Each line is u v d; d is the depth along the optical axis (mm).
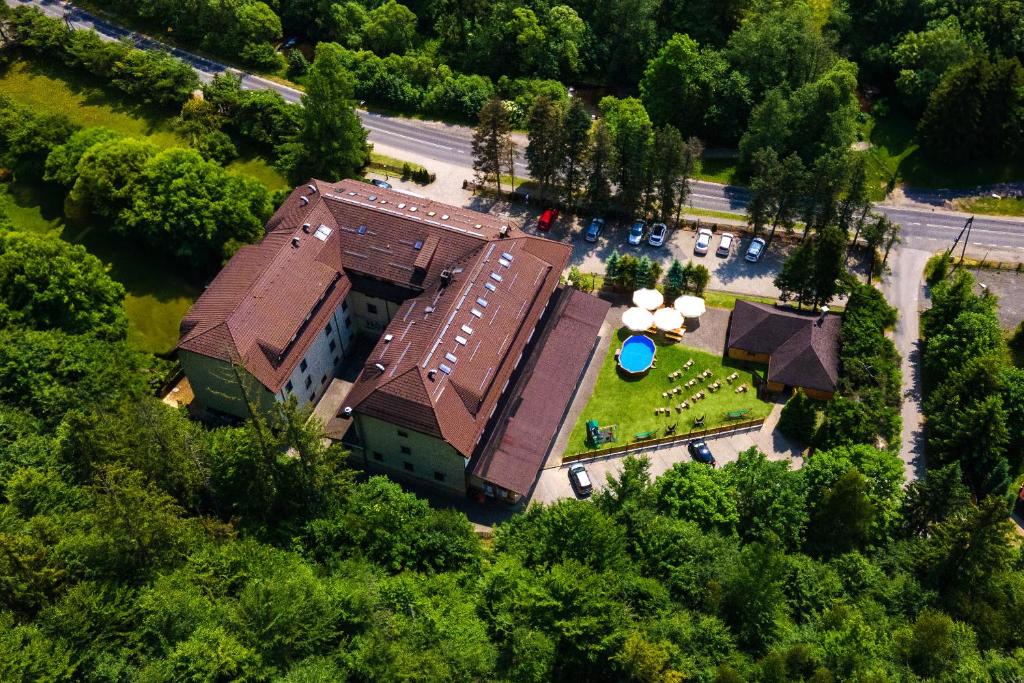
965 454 92562
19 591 62844
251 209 117000
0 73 148375
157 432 75500
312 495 77438
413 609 66500
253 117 135750
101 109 142625
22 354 88688
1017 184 134375
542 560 73125
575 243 122250
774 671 63156
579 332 102375
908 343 109562
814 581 75688
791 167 113812
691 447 96250
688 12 162125
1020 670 67375
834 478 84250
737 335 105875
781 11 154375
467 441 85750
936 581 78500
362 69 150750
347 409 89000
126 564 66625
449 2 169000
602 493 82375
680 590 72312
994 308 108500
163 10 160625
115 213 115812
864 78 156750
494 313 93000
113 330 102500
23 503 73375
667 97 143500
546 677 64688
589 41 160125
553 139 117500
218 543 72812
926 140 137125
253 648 60969
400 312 96000
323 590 66625
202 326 90688
